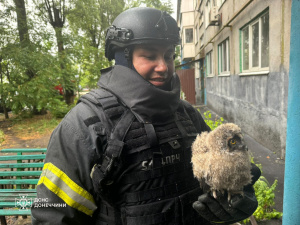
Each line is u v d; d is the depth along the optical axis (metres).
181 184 1.02
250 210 1.02
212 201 0.95
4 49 9.73
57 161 0.95
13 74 9.89
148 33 0.99
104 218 1.00
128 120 0.98
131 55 1.04
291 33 1.45
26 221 2.88
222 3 9.33
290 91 1.49
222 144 0.94
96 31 16.55
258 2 5.68
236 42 7.64
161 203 0.96
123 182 0.95
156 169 0.97
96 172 0.91
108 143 0.94
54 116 10.86
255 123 6.10
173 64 1.12
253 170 1.08
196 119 1.29
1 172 2.68
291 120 1.48
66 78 11.50
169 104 1.04
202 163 0.96
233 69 8.06
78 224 0.98
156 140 0.98
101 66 13.99
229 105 8.72
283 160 4.56
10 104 10.28
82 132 0.96
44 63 10.25
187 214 1.01
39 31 11.12
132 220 0.95
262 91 5.60
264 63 5.73
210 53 13.12
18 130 8.91
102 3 16.41
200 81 16.27
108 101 1.01
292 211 1.53
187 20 20.66
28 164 2.70
